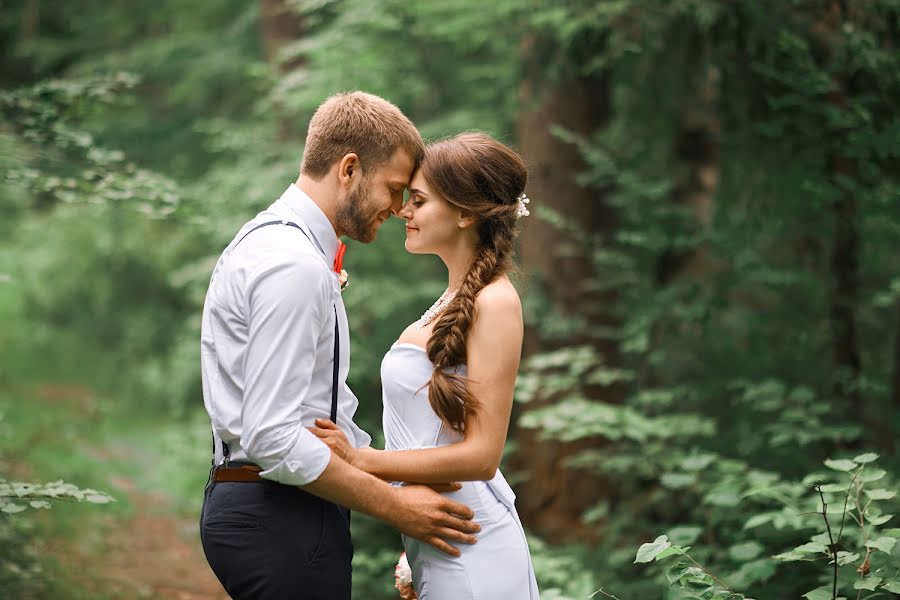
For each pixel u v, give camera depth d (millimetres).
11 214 13742
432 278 8805
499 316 2732
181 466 8648
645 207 7344
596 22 6160
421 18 8195
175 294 12844
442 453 2699
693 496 5746
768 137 6195
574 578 4754
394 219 8102
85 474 7555
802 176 6059
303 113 8781
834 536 3648
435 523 2715
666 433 5508
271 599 2643
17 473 6832
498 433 2727
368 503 2609
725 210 6938
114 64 12336
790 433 5250
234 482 2682
